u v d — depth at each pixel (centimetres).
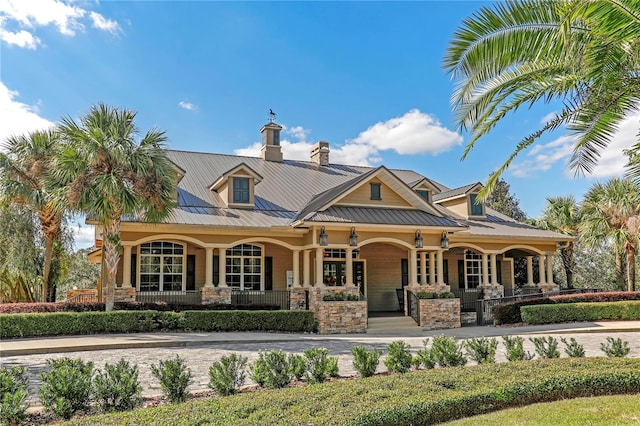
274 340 1531
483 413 660
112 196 1596
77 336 1534
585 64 809
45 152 2095
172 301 1969
